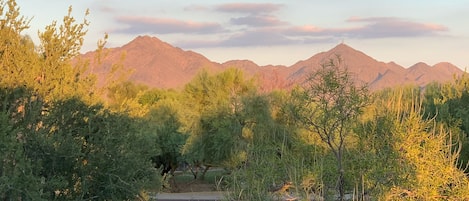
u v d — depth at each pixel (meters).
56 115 10.27
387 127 7.24
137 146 10.57
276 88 34.81
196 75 37.50
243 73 36.91
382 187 6.84
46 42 10.93
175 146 39.47
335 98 6.82
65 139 9.72
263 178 6.67
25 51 10.61
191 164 41.16
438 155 7.34
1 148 8.69
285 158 6.92
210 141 33.69
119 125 10.28
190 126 36.06
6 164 8.73
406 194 7.21
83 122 10.35
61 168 9.79
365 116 7.36
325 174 6.87
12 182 8.34
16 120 10.12
